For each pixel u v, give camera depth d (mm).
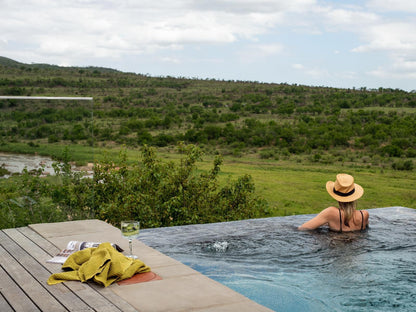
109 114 63656
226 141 42688
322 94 89938
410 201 15781
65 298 2379
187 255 3910
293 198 16844
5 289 2504
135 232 2963
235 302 2354
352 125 46312
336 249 4172
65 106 4699
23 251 3287
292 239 4477
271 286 3209
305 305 2902
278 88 99375
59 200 4742
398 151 32844
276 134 42250
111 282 2592
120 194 7938
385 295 3104
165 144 42281
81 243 3291
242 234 4668
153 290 2516
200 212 8430
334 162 31391
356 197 4727
